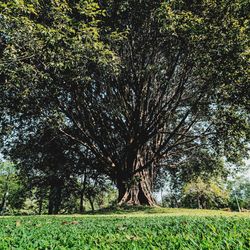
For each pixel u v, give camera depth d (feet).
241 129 65.00
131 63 65.46
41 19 55.11
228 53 51.47
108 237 15.71
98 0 63.10
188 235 14.60
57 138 85.35
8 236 16.99
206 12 55.11
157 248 11.16
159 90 71.20
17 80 51.52
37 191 118.21
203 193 148.87
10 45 51.21
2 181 195.83
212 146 77.20
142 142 70.69
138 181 71.20
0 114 68.74
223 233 15.26
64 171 92.32
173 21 51.29
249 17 53.06
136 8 58.59
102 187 112.88
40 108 63.36
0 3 46.47
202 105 63.67
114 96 71.72
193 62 56.95
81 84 64.28
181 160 98.78
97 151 74.02
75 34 52.80
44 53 51.16
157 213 59.11
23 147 87.51
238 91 57.98
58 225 26.21
